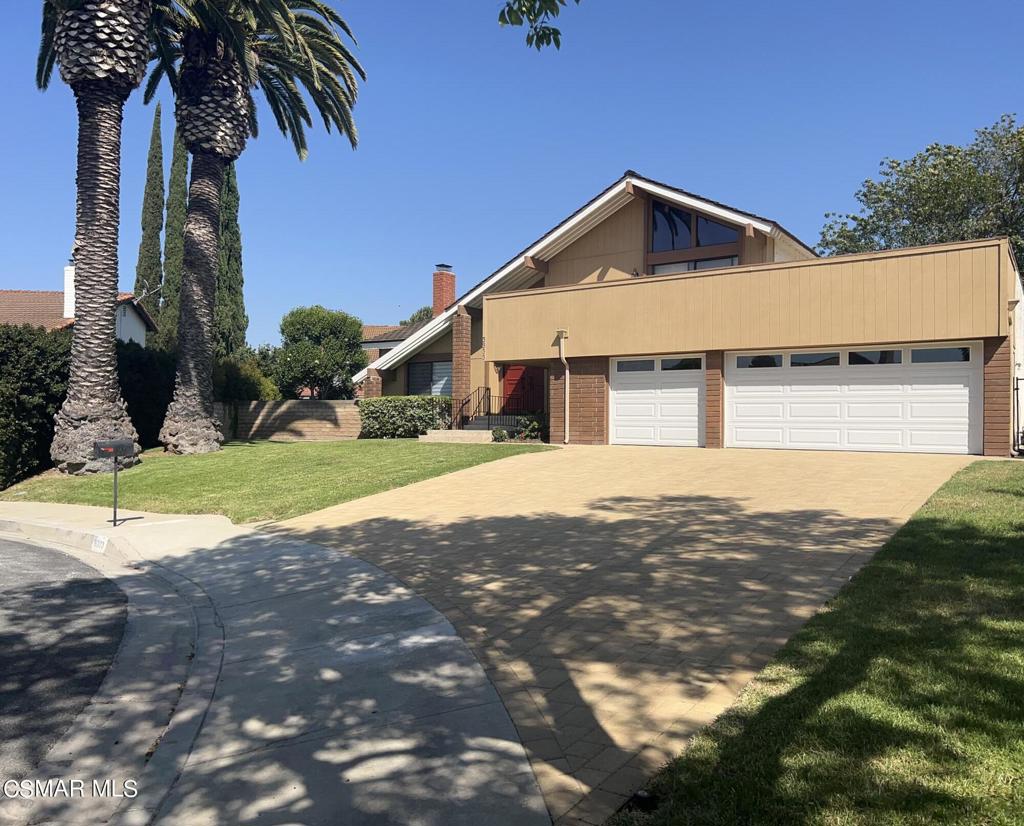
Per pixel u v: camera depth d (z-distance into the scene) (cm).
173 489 1495
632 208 2173
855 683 416
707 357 1841
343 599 703
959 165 3306
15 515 1306
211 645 604
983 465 1295
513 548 853
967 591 569
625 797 331
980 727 358
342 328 3681
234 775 379
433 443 2070
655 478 1330
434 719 430
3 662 577
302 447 2073
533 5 581
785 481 1222
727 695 428
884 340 1592
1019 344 1695
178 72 2188
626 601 623
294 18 1914
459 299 2458
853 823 289
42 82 2006
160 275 4356
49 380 1823
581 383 2038
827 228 4019
